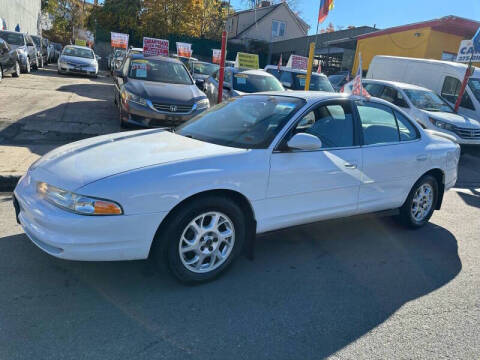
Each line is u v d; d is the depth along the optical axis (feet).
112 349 8.18
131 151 11.08
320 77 41.57
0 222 13.70
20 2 93.30
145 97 26.68
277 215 11.87
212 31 133.80
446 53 57.16
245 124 12.77
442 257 13.99
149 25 112.98
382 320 9.95
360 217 14.53
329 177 12.66
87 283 10.52
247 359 8.23
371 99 14.70
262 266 12.32
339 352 8.65
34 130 25.88
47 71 68.33
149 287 10.57
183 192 9.89
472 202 21.31
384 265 13.05
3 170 17.70
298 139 11.34
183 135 13.16
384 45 63.00
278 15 129.49
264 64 117.19
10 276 10.52
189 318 9.42
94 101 38.86
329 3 25.49
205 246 10.71
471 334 9.62
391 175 14.53
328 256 13.41
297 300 10.58
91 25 117.80
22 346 8.05
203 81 42.50
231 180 10.62
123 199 9.30
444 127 29.91
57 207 9.45
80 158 10.72
